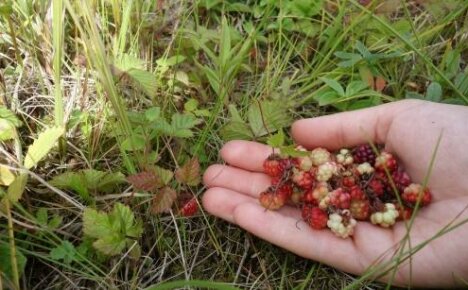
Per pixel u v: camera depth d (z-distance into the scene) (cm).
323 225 17
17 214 16
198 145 20
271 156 18
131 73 19
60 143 19
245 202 18
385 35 24
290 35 25
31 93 21
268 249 19
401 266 16
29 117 20
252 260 19
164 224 19
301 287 17
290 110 22
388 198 18
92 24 16
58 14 16
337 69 23
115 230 16
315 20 24
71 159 19
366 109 19
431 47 24
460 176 17
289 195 18
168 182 18
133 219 17
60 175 17
